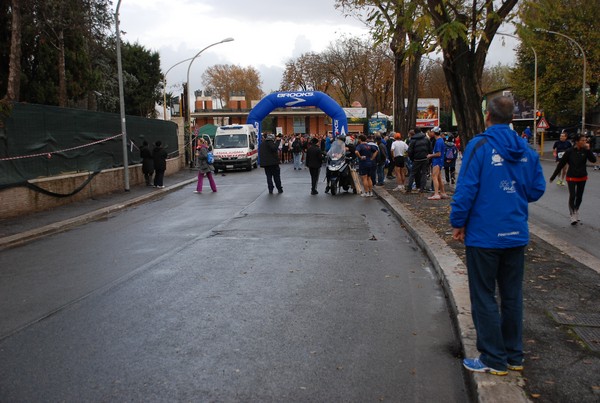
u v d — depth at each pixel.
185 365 4.39
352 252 8.80
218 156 29.80
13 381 4.14
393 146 17.44
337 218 12.49
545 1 9.24
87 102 32.88
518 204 3.89
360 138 17.14
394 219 12.30
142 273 7.56
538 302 5.50
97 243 10.15
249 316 5.60
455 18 9.55
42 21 21.34
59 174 15.57
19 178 13.55
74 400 3.81
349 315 5.62
